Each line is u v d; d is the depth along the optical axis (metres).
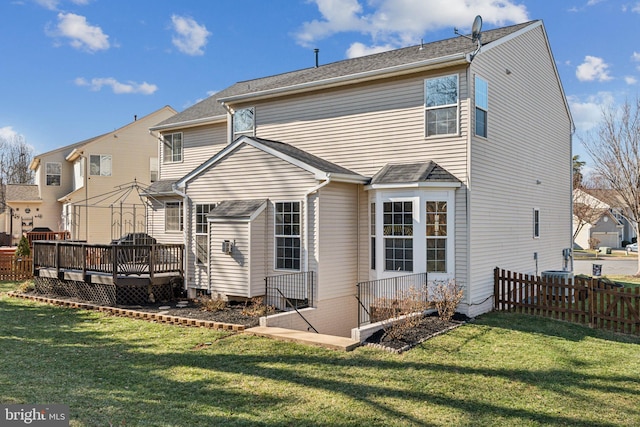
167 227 17.88
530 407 5.80
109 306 11.99
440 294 10.55
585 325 10.60
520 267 13.73
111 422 4.98
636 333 9.89
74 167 30.55
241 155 12.68
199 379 6.56
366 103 12.74
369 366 7.22
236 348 8.20
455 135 11.17
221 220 12.16
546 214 15.99
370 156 12.63
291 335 8.82
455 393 6.20
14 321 10.59
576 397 6.18
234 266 11.98
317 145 13.66
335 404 5.71
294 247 11.66
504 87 12.89
